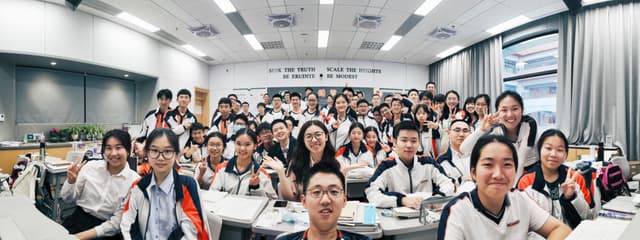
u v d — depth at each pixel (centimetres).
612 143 427
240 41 633
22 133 482
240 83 840
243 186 215
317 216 104
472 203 112
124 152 176
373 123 445
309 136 212
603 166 269
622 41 424
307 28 550
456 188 198
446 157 257
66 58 449
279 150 314
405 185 202
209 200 187
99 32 493
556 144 164
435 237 156
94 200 177
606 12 438
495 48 598
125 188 178
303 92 813
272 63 823
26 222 57
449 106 439
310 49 707
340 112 415
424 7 452
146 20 507
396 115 447
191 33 576
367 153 312
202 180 251
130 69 553
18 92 483
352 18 500
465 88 689
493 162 105
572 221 157
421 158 211
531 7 455
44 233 53
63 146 466
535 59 563
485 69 624
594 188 194
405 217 159
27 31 414
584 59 458
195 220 141
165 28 547
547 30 509
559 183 165
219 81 853
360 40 630
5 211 62
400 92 837
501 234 108
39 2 424
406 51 718
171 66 673
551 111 541
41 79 509
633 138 417
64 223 177
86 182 176
